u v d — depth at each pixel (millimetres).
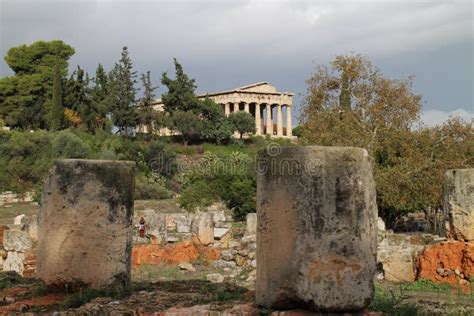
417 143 33625
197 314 7070
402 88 33844
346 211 6578
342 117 34969
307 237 6523
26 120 79750
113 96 83688
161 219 26688
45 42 90562
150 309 7551
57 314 7836
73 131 73062
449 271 13945
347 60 34719
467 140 33594
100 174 9109
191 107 90562
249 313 6855
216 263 19594
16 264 16734
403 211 34906
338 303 6426
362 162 6754
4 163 56875
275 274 6773
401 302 9234
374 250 6762
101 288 8922
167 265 19375
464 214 13938
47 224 9172
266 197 7004
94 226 8992
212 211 42375
